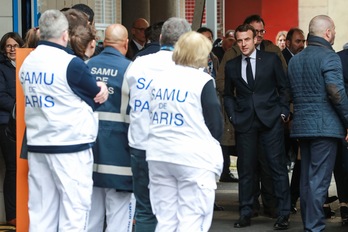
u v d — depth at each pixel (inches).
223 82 549.0
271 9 994.7
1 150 484.4
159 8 904.9
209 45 353.4
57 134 354.3
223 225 501.4
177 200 355.3
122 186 382.0
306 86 446.3
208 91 348.2
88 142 358.6
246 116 486.6
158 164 351.6
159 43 413.1
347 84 477.7
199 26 650.2
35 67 355.3
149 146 354.9
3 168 488.7
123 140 381.7
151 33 417.4
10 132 403.2
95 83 356.5
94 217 392.5
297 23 975.6
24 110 374.0
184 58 350.9
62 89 352.8
